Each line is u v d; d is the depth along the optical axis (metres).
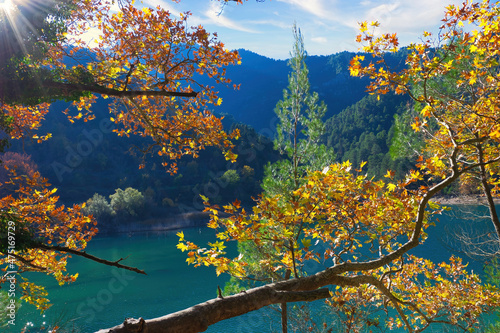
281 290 2.49
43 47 5.21
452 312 7.06
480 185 8.72
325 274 2.88
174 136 6.45
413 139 8.66
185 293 35.97
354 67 4.85
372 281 3.26
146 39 5.92
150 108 6.73
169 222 85.00
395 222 4.85
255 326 22.16
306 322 7.25
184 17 5.93
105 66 5.86
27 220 4.95
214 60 6.00
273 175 8.30
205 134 6.30
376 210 4.63
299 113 9.04
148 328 1.81
